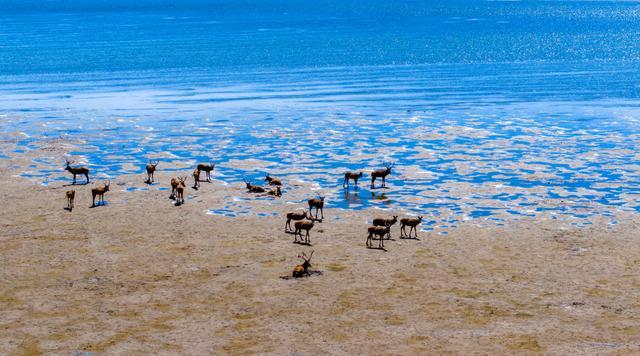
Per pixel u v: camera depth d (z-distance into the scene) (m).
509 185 79.00
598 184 79.06
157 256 58.06
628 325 45.09
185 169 87.25
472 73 182.38
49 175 83.94
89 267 55.84
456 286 51.69
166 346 43.09
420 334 44.28
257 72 188.38
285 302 49.28
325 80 172.50
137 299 50.00
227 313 47.72
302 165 89.06
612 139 102.38
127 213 69.25
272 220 67.25
